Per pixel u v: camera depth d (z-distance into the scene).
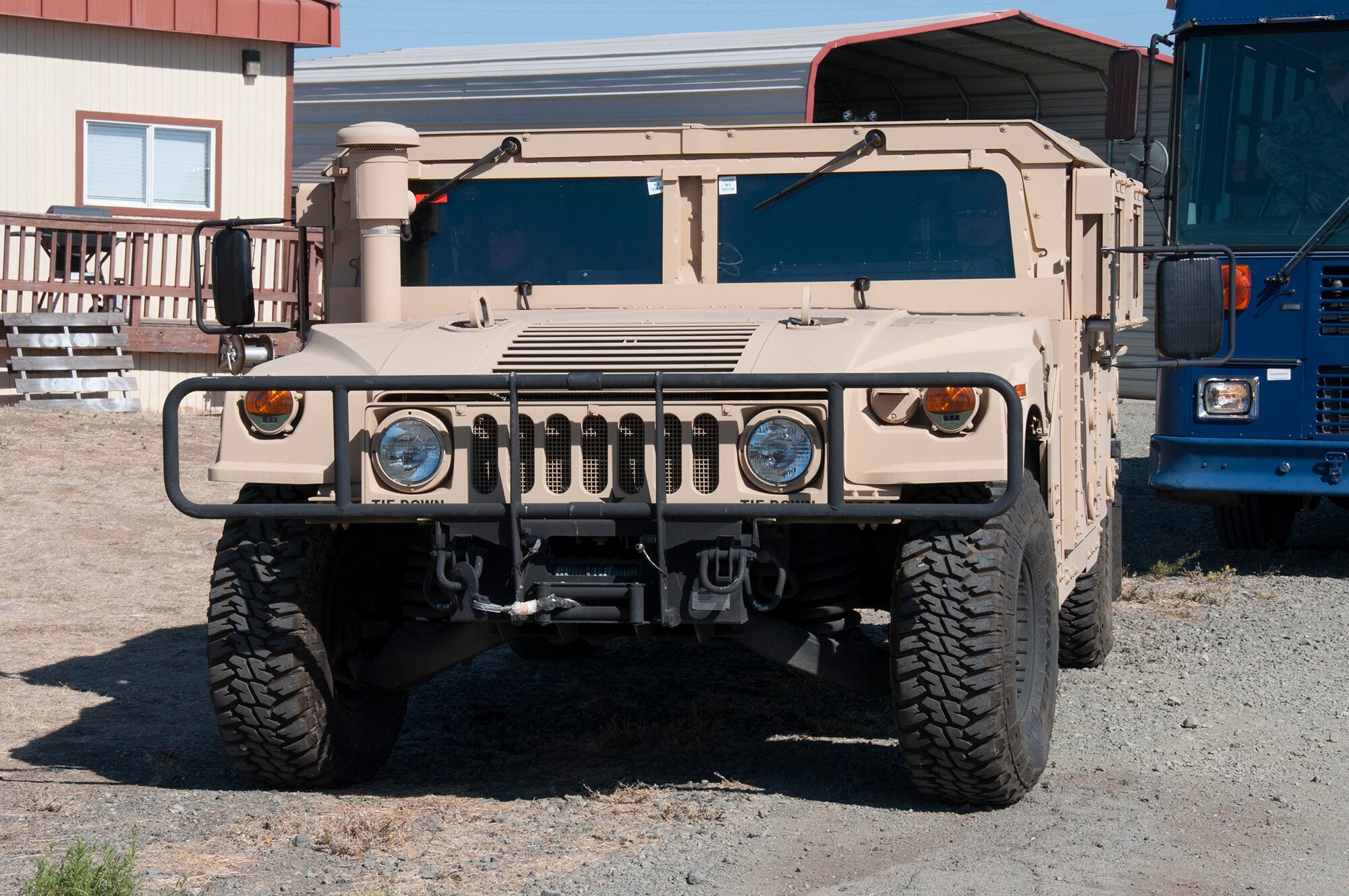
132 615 9.01
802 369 4.89
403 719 6.23
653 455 4.87
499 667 7.80
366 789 5.63
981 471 4.71
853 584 5.44
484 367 5.06
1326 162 9.59
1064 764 5.85
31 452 13.31
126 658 7.92
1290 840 4.94
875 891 4.42
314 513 4.91
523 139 6.36
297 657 5.26
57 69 17.23
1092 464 7.20
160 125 17.84
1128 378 21.91
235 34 17.86
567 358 5.09
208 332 6.19
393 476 4.98
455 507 4.91
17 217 15.58
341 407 4.86
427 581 5.14
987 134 6.08
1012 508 5.14
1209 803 5.34
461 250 6.38
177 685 7.34
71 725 6.58
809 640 5.27
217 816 5.23
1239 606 8.99
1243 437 9.67
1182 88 9.94
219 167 18.20
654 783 5.63
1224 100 9.84
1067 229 6.15
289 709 5.26
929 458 4.77
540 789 5.58
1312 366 9.51
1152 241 14.55
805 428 4.79
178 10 17.52
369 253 6.22
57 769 5.86
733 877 4.55
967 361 4.96
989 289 5.99
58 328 15.73
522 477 4.96
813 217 6.18
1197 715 6.59
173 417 4.91
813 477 4.80
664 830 5.02
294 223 6.55
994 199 6.07
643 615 4.89
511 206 6.37
